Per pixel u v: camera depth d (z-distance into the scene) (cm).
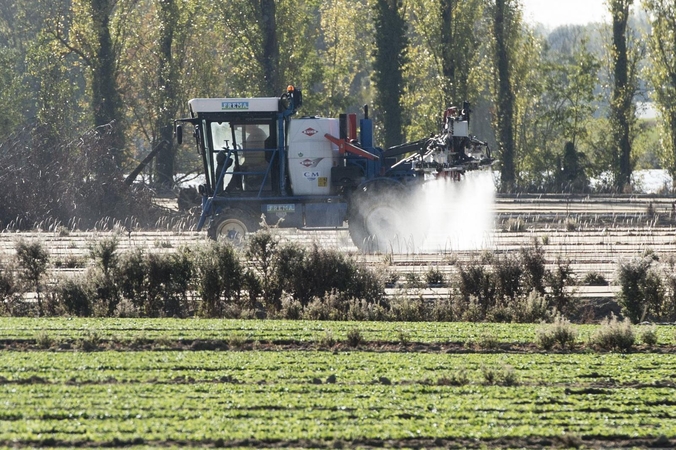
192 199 13612
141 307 6569
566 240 9800
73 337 5072
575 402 3812
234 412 3588
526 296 6588
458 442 3319
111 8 19575
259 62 19738
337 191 9681
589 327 5706
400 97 19712
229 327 5453
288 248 6819
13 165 13575
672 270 7150
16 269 6944
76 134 19725
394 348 4944
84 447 3206
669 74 19838
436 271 7281
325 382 4091
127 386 3959
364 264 6988
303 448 3225
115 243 6881
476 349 4944
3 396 3769
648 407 3750
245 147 9556
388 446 3266
